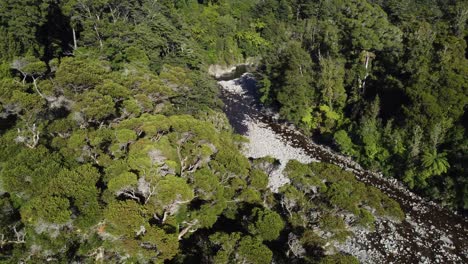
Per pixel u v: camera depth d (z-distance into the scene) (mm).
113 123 25875
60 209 15086
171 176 18500
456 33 49531
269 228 20328
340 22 55312
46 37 43250
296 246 21125
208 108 36625
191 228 21172
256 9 97750
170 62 41719
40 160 19344
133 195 17938
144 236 16109
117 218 15594
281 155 43844
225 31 86062
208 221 20953
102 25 43469
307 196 24375
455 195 34188
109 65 37188
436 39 45281
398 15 68125
